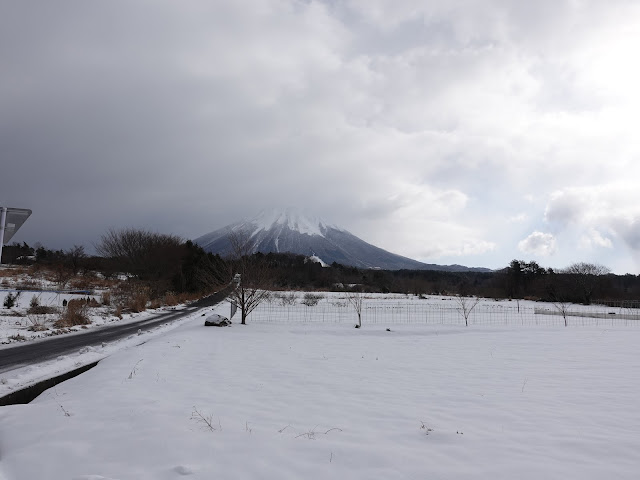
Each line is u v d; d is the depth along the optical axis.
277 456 4.26
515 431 5.38
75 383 7.97
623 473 4.04
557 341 17.16
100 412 5.62
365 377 9.08
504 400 7.12
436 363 11.30
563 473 4.02
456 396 7.39
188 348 12.87
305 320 26.00
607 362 11.66
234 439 4.69
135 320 24.08
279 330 19.84
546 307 51.25
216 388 7.46
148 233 49.56
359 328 21.22
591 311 45.53
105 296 33.03
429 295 74.69
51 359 11.32
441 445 4.79
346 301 45.81
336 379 8.77
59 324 19.61
